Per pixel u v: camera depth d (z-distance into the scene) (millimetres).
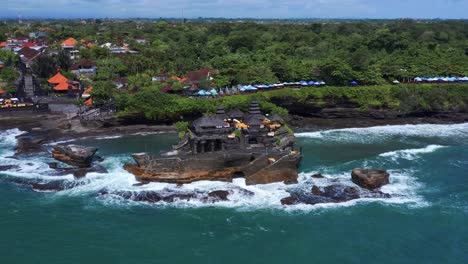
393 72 162125
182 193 81500
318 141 119438
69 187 84438
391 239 67000
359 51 177750
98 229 68625
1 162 96188
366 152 109438
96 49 191625
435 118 146375
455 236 68000
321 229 69875
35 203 77500
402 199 81062
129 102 125938
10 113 130500
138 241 65375
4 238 65188
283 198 80188
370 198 81438
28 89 155625
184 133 109000
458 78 159250
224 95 140000
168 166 88062
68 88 155375
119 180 87625
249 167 89438
